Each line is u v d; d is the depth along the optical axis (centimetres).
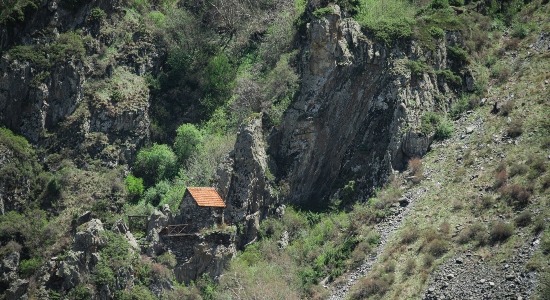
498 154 8075
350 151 8831
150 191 8919
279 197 8625
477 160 8156
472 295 6906
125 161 9156
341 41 9019
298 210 8662
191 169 9019
